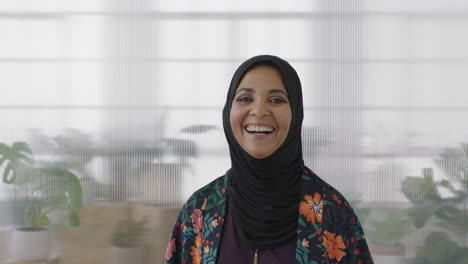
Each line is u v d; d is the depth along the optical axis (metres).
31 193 1.95
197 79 1.91
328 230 0.89
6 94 1.95
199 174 1.91
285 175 0.90
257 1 1.89
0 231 1.96
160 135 1.92
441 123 1.89
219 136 1.90
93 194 1.94
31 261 1.94
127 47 1.93
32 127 1.95
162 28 1.92
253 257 0.88
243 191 0.91
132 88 1.93
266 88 0.86
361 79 1.89
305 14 1.89
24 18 1.95
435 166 1.88
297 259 0.86
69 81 1.94
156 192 1.92
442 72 1.88
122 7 1.93
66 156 1.94
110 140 1.93
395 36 1.89
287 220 0.88
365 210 1.88
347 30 1.89
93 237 1.95
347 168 1.88
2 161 1.95
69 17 1.94
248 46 1.90
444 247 1.88
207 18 1.91
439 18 1.89
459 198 1.88
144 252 1.93
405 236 1.88
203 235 0.93
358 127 1.89
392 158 1.88
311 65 1.89
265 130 0.85
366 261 0.92
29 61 1.95
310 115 1.89
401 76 1.89
